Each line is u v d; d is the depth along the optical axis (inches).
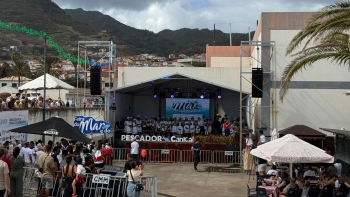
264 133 946.7
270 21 952.3
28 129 510.3
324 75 941.2
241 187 641.0
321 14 502.9
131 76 1259.8
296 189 487.5
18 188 410.3
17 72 2778.1
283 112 947.3
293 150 487.2
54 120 528.4
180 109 1252.5
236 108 1279.5
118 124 1129.4
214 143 904.3
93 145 760.3
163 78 1015.6
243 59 1520.7
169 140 931.3
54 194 477.1
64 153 501.7
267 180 539.2
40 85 973.2
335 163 656.4
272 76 947.3
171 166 853.8
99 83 999.0
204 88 1278.3
